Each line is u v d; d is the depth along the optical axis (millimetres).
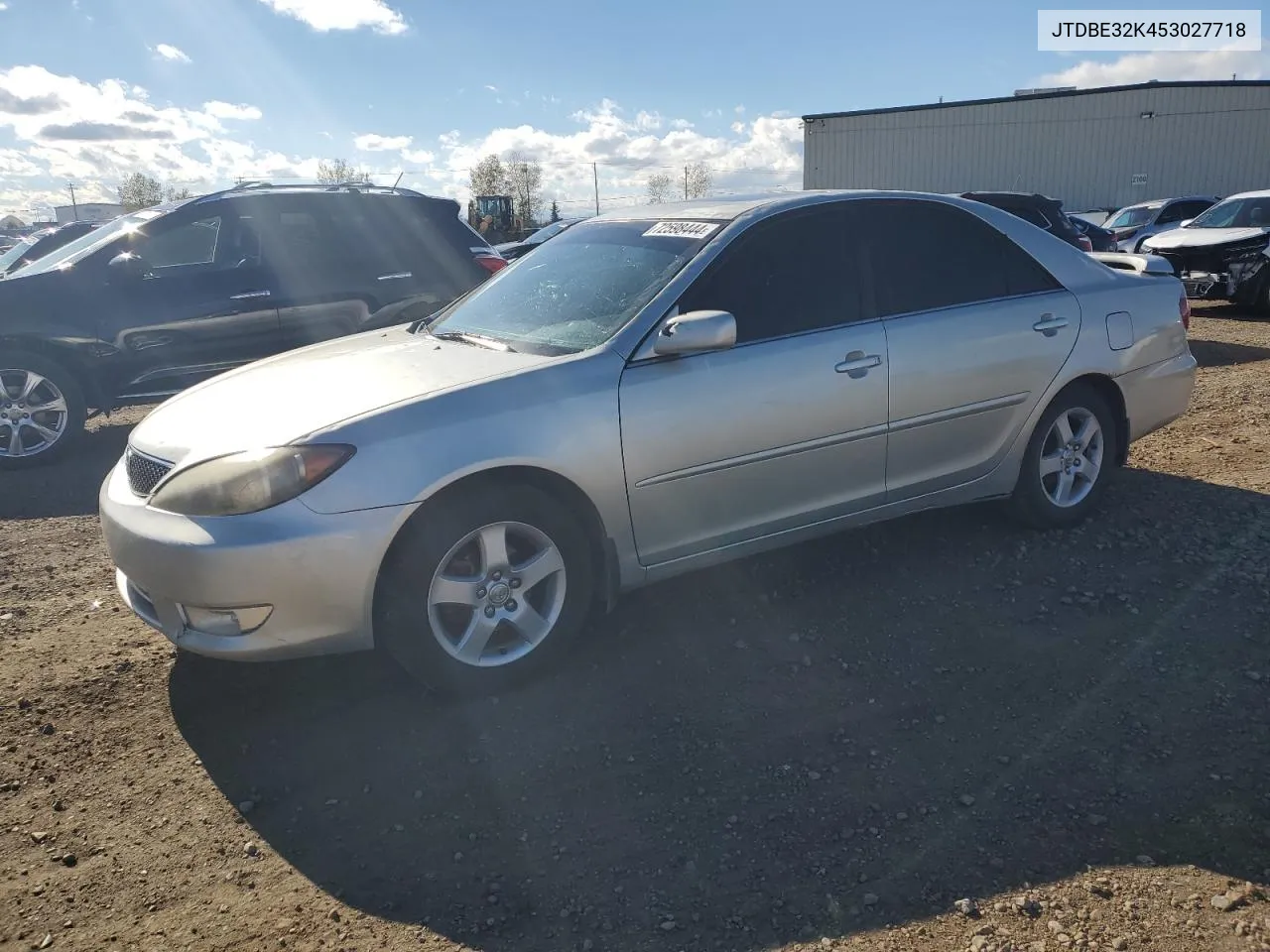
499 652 3385
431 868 2572
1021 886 2424
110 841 2719
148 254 7094
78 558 5008
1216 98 32281
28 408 6926
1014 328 4344
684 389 3533
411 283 7746
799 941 2273
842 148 36281
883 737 3092
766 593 4160
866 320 4000
